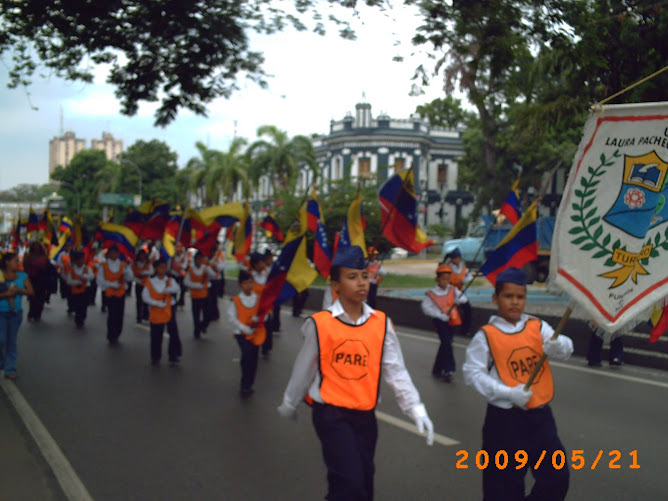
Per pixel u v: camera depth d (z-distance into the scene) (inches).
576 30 326.0
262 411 294.2
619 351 386.9
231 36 374.6
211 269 545.3
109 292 496.7
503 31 327.0
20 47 379.9
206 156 1830.7
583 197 140.1
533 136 507.8
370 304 595.8
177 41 383.9
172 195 2252.7
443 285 355.3
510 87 371.9
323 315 152.2
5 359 361.4
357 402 146.6
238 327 321.1
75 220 735.7
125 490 201.0
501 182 1306.6
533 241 331.3
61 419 280.4
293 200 938.7
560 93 446.3
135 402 310.0
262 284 409.1
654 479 205.8
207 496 195.9
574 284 140.3
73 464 224.4
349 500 136.7
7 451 239.6
